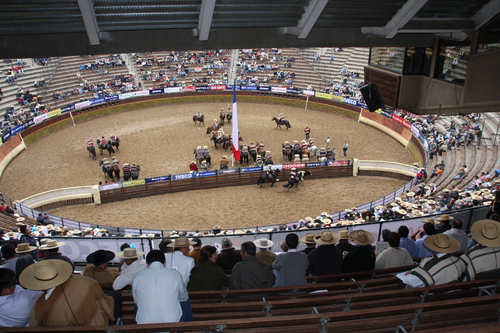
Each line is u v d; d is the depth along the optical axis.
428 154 40.19
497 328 4.91
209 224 31.45
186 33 13.31
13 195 36.09
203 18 12.24
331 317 5.92
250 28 13.71
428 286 7.71
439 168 36.34
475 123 44.56
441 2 13.94
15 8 11.23
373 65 20.58
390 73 19.03
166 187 37.38
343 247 12.47
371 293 7.55
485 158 36.56
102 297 6.61
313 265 10.14
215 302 8.55
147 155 44.62
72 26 12.26
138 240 17.22
